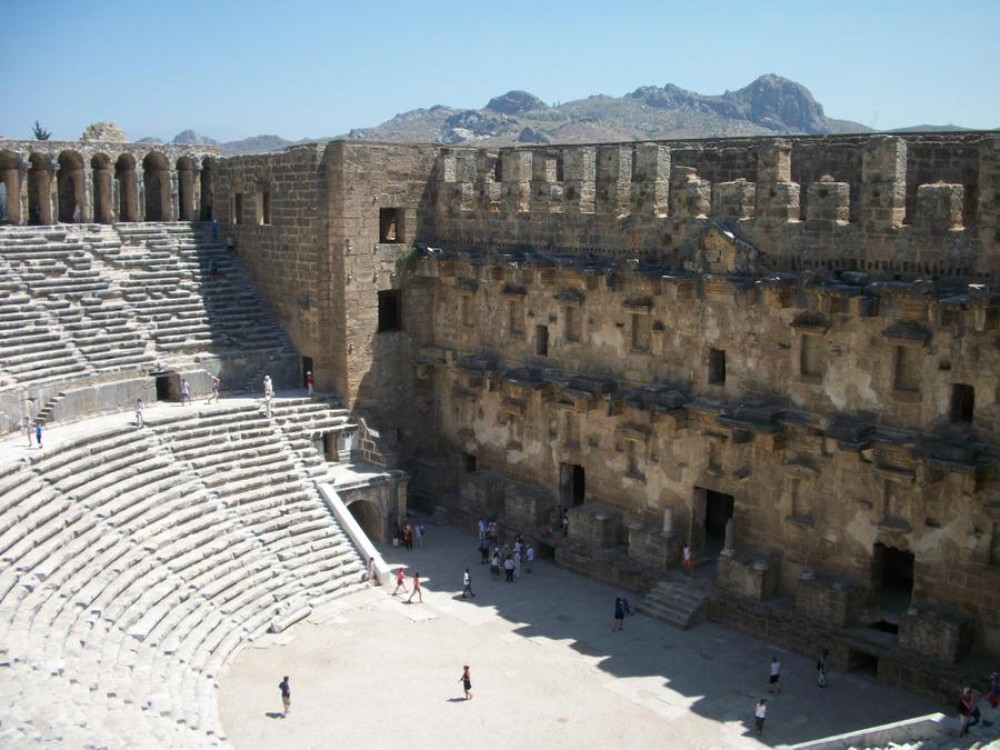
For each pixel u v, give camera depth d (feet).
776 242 136.77
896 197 124.47
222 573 141.38
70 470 141.08
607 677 128.47
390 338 189.06
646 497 157.48
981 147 115.65
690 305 147.64
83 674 103.81
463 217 185.16
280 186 191.72
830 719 118.42
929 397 122.83
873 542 130.41
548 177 168.04
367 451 182.09
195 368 182.19
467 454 191.01
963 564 122.21
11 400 151.02
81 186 198.29
